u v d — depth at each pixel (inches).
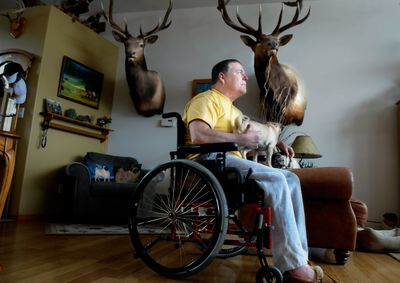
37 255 60.9
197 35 154.3
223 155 49.5
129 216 54.6
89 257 61.6
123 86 162.6
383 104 129.3
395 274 58.7
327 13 141.1
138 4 158.6
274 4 147.6
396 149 125.0
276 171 49.4
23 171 119.4
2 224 104.2
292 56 140.6
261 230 45.9
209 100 57.4
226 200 48.0
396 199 122.0
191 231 52.9
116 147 156.5
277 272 43.0
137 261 59.9
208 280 49.6
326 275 56.3
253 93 141.2
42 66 127.0
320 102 134.6
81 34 146.7
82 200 118.8
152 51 158.4
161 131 151.3
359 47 135.6
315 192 65.7
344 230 65.4
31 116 123.0
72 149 140.3
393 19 134.9
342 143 130.0
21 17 134.4
